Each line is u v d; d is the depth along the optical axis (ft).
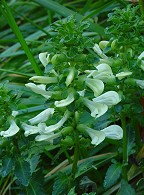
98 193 0.87
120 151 0.82
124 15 0.71
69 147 0.77
